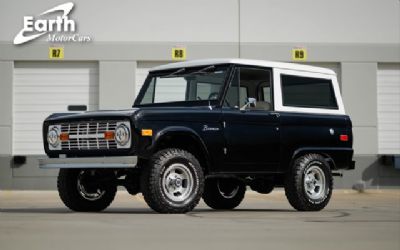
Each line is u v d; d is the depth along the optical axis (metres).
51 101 19.69
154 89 9.93
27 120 19.66
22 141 19.67
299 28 19.94
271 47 19.86
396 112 20.34
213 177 9.73
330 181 9.98
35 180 19.58
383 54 20.22
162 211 8.48
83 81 19.72
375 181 20.16
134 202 12.83
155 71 10.05
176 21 19.67
